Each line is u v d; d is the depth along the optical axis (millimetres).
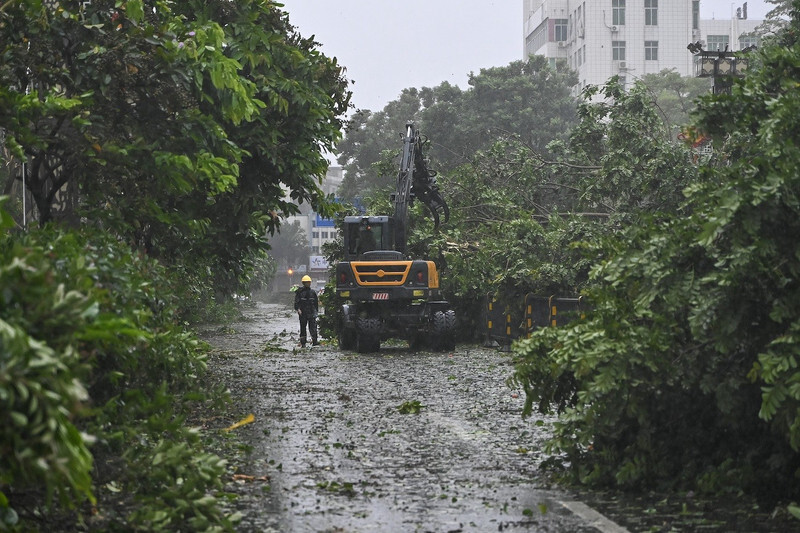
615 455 12984
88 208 19766
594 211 44531
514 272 40750
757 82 14391
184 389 15430
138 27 18734
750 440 12773
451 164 114188
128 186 19547
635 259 13141
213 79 19000
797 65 14273
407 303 42406
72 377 7176
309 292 46188
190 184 18969
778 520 10836
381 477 13727
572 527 10805
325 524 10992
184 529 9867
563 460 14273
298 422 19297
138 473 10148
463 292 44312
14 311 7227
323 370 31859
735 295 12000
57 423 6684
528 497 12398
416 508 11789
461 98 116875
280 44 25844
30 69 18359
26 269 7379
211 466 10523
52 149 18625
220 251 28672
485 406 21609
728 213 11531
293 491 12758
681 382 12672
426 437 17312
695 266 12711
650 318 13422
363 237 44281
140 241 25141
